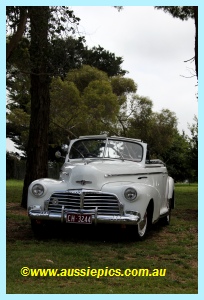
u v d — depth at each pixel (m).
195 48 11.16
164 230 9.23
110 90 32.09
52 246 7.20
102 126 32.53
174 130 40.91
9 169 42.03
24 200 12.71
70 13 9.89
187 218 11.21
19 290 4.86
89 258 6.39
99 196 7.34
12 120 33.28
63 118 29.66
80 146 9.01
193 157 23.05
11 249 6.95
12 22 9.81
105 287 5.06
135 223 7.23
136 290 4.96
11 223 9.58
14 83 18.22
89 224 7.28
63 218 7.34
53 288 4.98
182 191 24.61
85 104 30.81
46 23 9.87
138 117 39.88
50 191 7.54
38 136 12.55
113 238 7.94
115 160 8.61
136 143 8.91
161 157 45.81
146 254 6.77
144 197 7.38
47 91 12.66
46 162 12.70
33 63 10.52
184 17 14.42
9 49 9.55
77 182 7.46
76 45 10.40
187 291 4.98
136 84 40.12
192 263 6.36
